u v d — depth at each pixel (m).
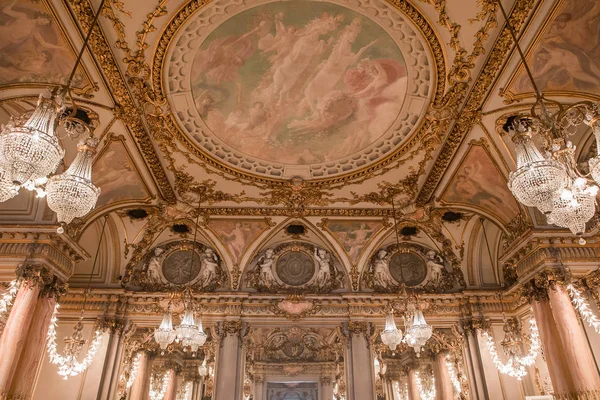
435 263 15.14
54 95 5.22
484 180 11.05
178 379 19.62
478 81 8.28
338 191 12.59
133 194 12.03
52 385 12.60
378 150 10.77
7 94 7.68
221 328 14.05
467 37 7.47
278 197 12.94
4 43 6.94
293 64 8.48
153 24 7.22
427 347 17.98
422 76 8.54
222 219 14.25
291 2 7.27
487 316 14.17
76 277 14.32
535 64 7.70
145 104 8.91
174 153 10.76
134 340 14.56
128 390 15.52
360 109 9.55
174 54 7.94
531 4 6.65
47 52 7.27
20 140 4.72
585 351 9.12
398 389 19.27
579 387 8.91
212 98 9.13
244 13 7.40
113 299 13.95
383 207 13.50
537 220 10.38
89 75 7.88
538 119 5.89
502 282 14.69
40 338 9.35
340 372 18.80
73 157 9.11
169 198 12.64
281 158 11.13
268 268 15.05
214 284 14.74
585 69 7.53
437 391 17.77
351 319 14.32
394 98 9.18
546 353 9.95
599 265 10.02
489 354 13.66
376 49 8.13
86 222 10.89
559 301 9.66
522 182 5.53
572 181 5.75
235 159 11.11
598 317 9.97
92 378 12.84
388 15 7.41
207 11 7.23
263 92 9.09
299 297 14.48
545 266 10.02
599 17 6.74
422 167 11.30
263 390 20.81
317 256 15.30
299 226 14.74
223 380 13.30
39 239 9.62
